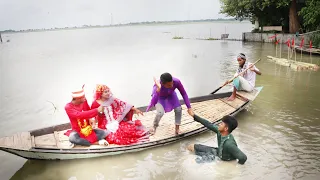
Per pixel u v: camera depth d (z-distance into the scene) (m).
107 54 20.81
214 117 6.49
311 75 11.47
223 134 4.80
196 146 5.26
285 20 27.70
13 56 21.36
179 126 6.16
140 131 5.58
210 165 4.79
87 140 5.12
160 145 5.57
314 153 5.21
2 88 10.80
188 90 9.91
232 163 4.80
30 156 4.83
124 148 5.16
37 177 4.65
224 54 18.91
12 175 4.73
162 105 5.61
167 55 19.09
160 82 5.31
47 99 9.20
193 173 4.62
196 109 6.99
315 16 18.86
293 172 4.62
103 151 5.04
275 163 4.89
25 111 8.02
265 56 17.08
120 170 4.82
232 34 42.75
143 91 9.84
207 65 14.65
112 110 5.40
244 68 7.21
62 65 15.97
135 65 15.17
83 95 5.06
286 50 19.59
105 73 13.16
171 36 43.47
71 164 5.01
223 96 7.84
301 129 6.24
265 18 28.28
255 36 27.09
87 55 20.52
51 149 4.82
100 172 4.77
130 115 5.61
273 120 6.78
